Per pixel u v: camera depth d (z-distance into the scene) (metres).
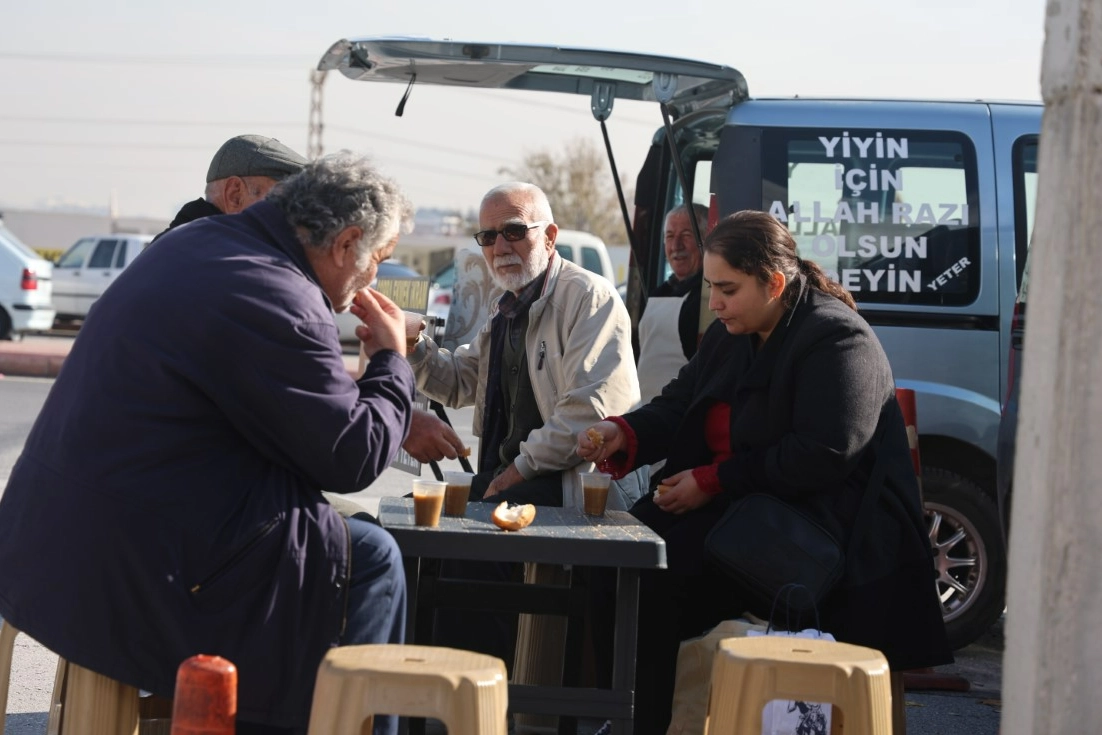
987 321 5.56
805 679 2.72
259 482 2.95
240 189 4.36
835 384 3.71
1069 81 2.32
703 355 4.28
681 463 4.11
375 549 3.05
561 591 3.76
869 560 3.69
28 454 2.98
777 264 3.83
